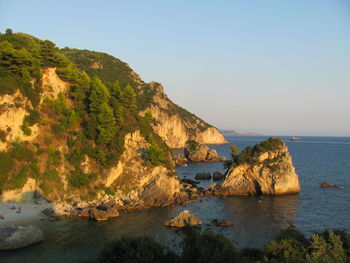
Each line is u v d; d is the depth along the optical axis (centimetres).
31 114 5969
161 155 6588
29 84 6194
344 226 4831
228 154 19075
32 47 7188
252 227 4731
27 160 5541
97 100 6656
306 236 4347
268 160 7294
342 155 18262
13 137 5553
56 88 6781
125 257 2292
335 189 7738
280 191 7006
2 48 6234
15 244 3612
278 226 4794
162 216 5178
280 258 2322
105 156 6181
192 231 2561
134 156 6631
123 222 4750
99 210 4941
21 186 5225
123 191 6066
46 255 3450
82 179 5794
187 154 15925
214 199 6725
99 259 2475
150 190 6081
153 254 2328
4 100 5559
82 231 4262
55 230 4272
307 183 8594
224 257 2167
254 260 2505
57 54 7131
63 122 6438
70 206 5288
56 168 5812
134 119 7262
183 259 2273
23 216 4712
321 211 5691
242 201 6519
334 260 2062
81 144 6281
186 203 6281
